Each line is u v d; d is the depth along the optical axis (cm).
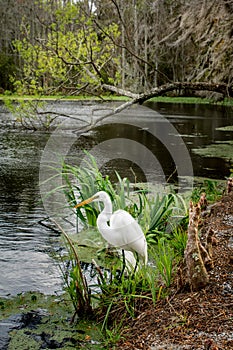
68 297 452
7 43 4138
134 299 404
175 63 2806
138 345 334
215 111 2939
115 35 885
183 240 546
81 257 556
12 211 750
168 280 411
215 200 723
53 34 855
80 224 688
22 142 1548
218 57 1024
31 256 561
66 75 895
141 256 507
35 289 472
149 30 2131
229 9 952
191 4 1023
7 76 3619
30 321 404
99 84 855
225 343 309
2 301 442
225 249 458
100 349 355
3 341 371
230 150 1488
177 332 332
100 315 407
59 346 364
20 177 1009
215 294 369
